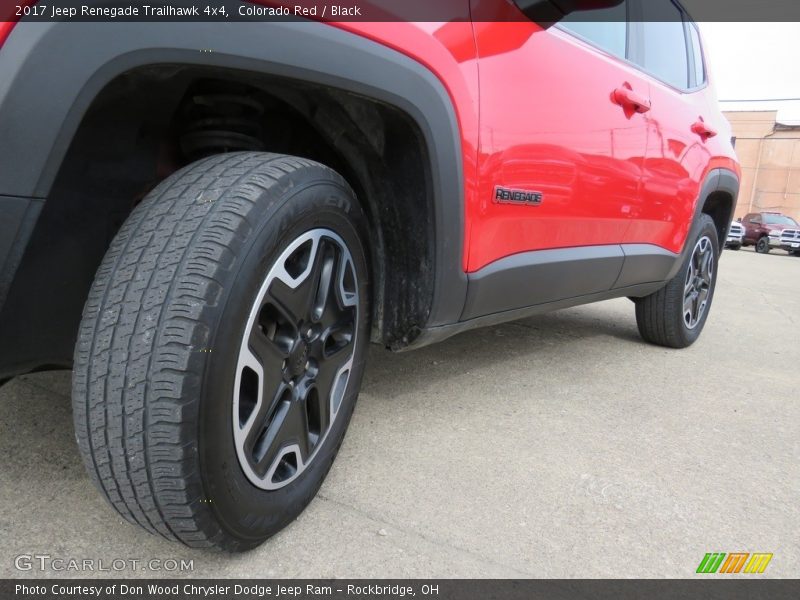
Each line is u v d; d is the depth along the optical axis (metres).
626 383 2.73
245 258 1.08
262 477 1.22
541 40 1.89
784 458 2.03
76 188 1.16
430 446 1.89
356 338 1.53
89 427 1.05
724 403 2.56
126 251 1.09
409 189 1.55
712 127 3.32
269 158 1.23
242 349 1.10
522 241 1.94
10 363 1.14
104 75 0.92
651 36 2.78
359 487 1.61
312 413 1.43
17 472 1.53
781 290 7.28
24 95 0.87
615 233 2.50
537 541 1.43
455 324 1.80
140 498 1.06
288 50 1.12
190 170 1.19
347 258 1.43
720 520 1.60
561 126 1.99
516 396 2.41
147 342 1.01
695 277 3.47
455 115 1.54
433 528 1.45
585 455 1.92
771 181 34.09
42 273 1.15
